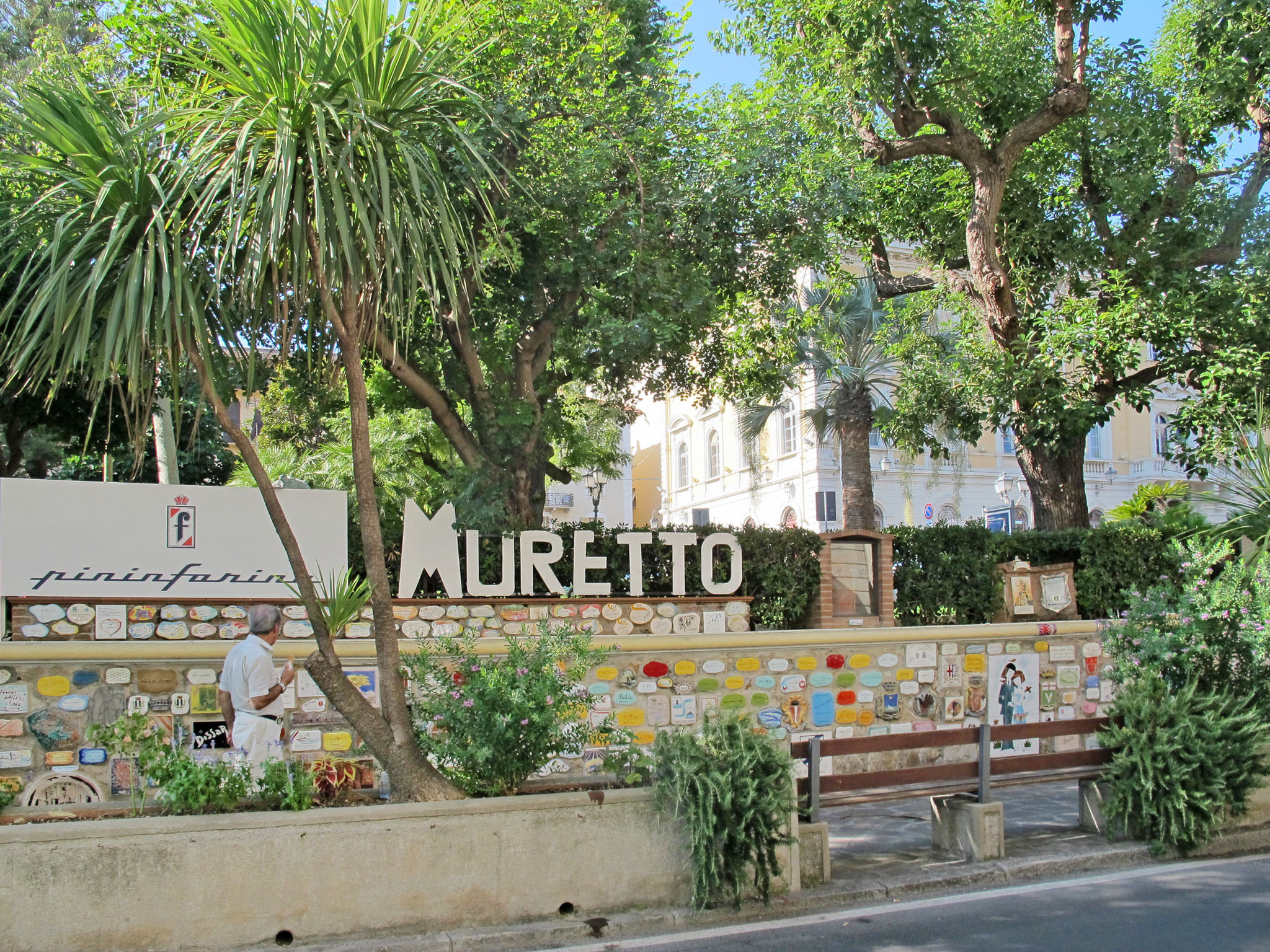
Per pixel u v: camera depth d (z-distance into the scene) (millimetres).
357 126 5996
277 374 11430
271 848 5457
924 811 9211
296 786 5773
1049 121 13625
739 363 14398
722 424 42406
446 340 11750
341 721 8711
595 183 10875
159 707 8289
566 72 11359
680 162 11844
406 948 5500
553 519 11781
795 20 14141
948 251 16062
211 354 6293
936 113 13844
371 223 6355
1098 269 14758
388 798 6398
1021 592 12000
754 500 38312
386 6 6215
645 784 6609
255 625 7223
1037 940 5793
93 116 6047
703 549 10906
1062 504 14078
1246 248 13914
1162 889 6812
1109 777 7855
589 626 10039
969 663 10945
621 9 12445
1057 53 13844
